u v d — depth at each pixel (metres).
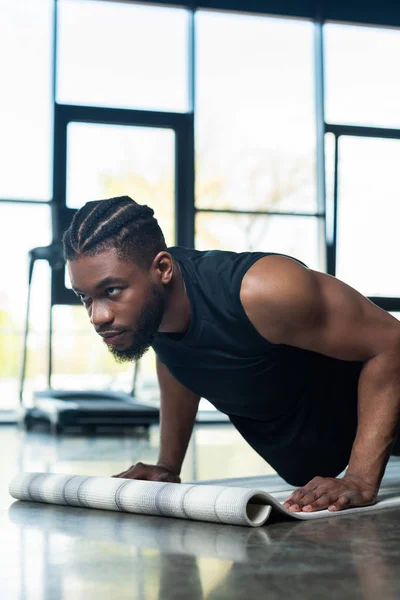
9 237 7.21
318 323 1.99
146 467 2.34
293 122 7.86
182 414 2.42
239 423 2.45
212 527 1.82
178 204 7.60
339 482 2.03
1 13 7.27
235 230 7.73
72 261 1.88
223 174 7.72
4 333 7.20
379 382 2.06
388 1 8.00
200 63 7.68
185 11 7.66
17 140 7.27
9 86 7.25
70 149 7.36
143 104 7.54
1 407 7.29
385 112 7.96
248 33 7.79
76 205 7.36
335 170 7.81
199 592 1.26
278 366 2.13
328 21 7.91
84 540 1.69
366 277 7.81
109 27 7.48
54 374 7.24
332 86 7.89
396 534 1.71
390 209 7.88
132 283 1.88
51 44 7.34
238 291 1.97
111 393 6.91
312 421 2.34
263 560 1.47
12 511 2.11
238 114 7.75
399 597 1.22
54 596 1.25
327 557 1.49
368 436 2.07
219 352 2.07
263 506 1.85
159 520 1.93
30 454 4.18
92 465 3.60
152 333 1.95
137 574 1.38
